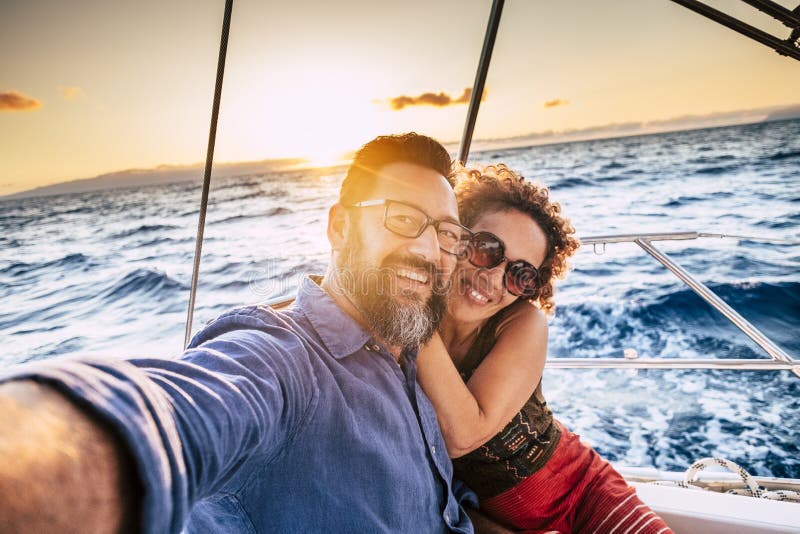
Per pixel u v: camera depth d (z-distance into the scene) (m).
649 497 1.35
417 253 0.89
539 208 1.30
